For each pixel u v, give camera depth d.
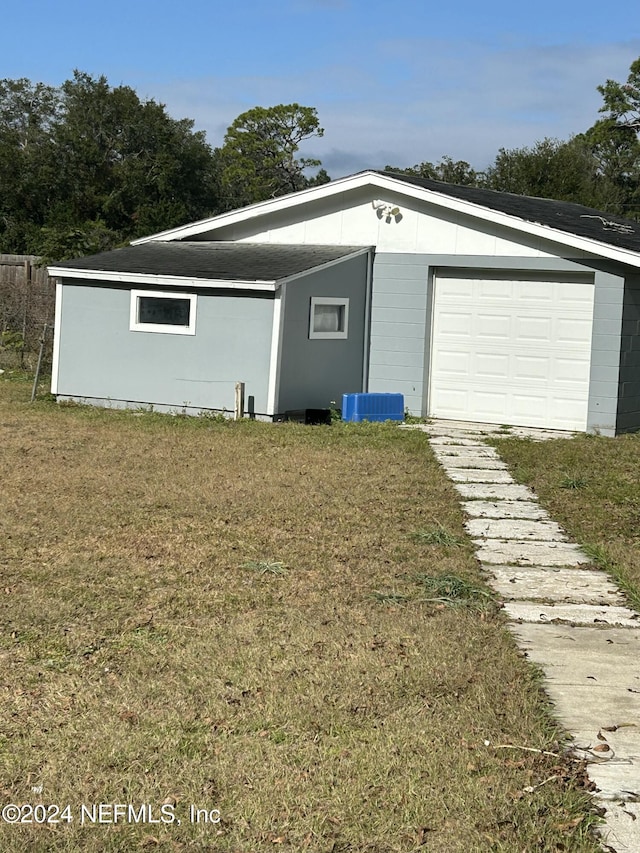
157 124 51.19
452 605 6.90
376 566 7.78
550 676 5.70
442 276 16.22
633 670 5.84
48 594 6.89
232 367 15.27
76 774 4.49
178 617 6.51
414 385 16.39
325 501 9.92
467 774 4.52
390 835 4.07
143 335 15.91
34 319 21.56
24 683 5.42
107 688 5.37
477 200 15.98
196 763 4.59
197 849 3.99
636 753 4.78
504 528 9.23
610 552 8.40
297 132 71.12
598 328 14.84
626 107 53.38
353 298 16.30
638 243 15.47
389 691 5.40
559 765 4.63
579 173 41.44
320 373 15.81
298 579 7.39
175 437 13.32
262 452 12.45
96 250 25.02
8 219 44.84
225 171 70.00
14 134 52.66
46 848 3.99
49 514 9.05
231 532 8.62
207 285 15.12
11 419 14.53
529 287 15.53
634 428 15.43
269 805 4.26
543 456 12.77
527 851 3.97
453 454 12.92
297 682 5.47
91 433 13.48
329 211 16.94
